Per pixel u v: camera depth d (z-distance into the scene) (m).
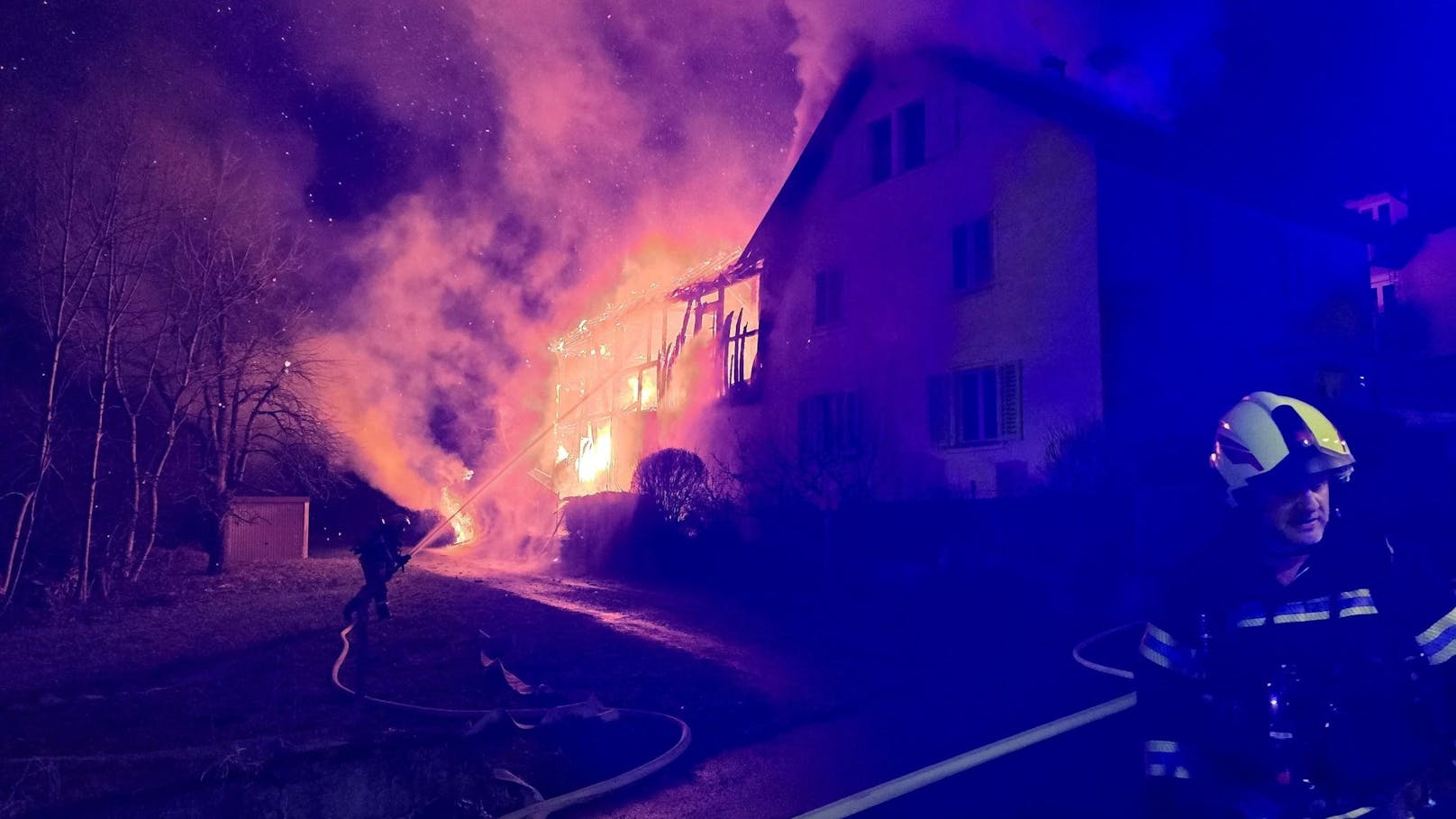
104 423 18.02
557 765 6.20
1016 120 17.03
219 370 19.91
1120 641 9.93
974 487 16.22
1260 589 2.14
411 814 5.24
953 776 5.68
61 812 4.37
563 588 17.98
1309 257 19.81
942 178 18.44
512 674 9.12
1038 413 15.98
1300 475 2.04
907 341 18.77
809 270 21.52
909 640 11.04
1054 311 15.88
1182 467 15.56
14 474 16.91
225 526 20.33
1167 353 16.06
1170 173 16.59
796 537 18.38
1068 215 15.90
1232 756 2.12
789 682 8.82
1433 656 2.05
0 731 6.74
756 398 22.38
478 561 27.33
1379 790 2.02
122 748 6.30
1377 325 23.47
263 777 4.84
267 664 9.80
